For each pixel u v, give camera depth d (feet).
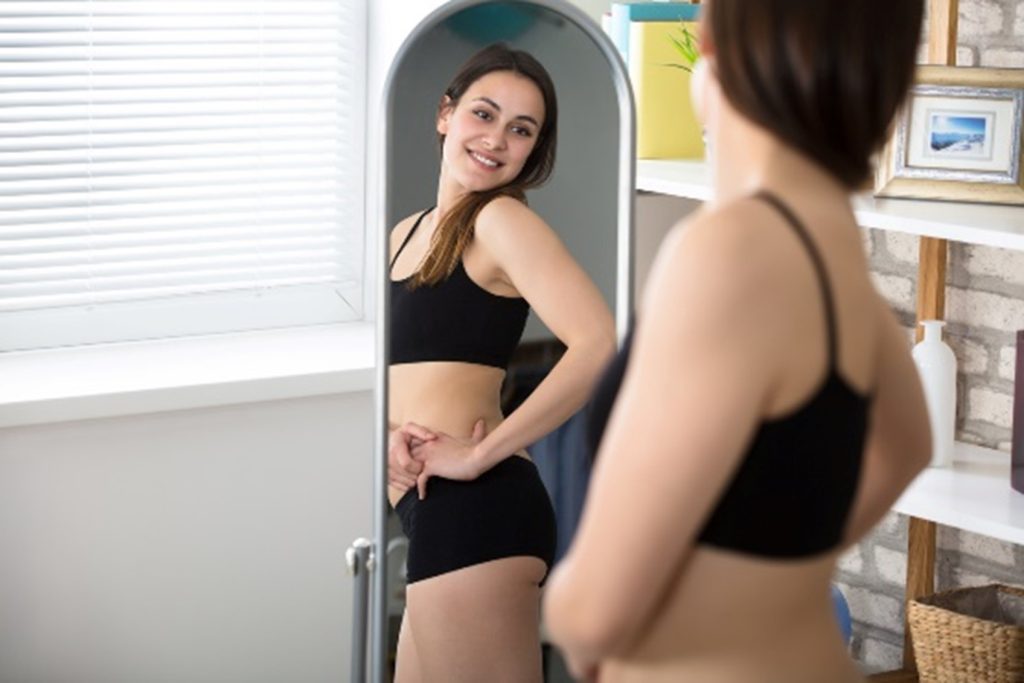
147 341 12.66
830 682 5.27
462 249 9.09
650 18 12.12
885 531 12.05
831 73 5.00
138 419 11.63
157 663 12.00
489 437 9.21
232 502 12.03
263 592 12.25
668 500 4.79
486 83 8.96
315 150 13.05
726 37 5.07
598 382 5.41
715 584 5.08
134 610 11.85
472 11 8.90
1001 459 11.02
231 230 12.84
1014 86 10.34
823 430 5.01
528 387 9.21
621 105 8.96
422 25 8.85
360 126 13.17
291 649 12.42
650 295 4.97
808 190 5.15
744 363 4.78
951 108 10.43
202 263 12.76
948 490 10.30
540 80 8.97
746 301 4.82
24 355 12.21
